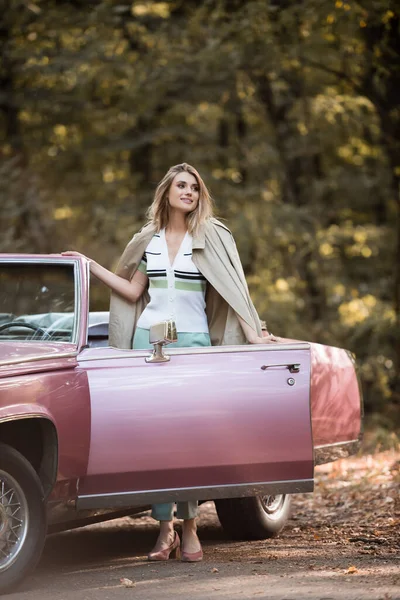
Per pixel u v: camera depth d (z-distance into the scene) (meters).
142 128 23.06
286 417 6.84
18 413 5.96
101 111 21.84
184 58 18.92
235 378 6.77
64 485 6.36
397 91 17.14
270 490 6.84
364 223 26.47
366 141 23.08
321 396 7.60
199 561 7.00
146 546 8.07
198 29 18.31
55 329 7.08
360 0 15.45
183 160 24.61
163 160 25.39
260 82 20.83
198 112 23.06
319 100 20.44
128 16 19.30
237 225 21.27
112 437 6.47
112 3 19.00
